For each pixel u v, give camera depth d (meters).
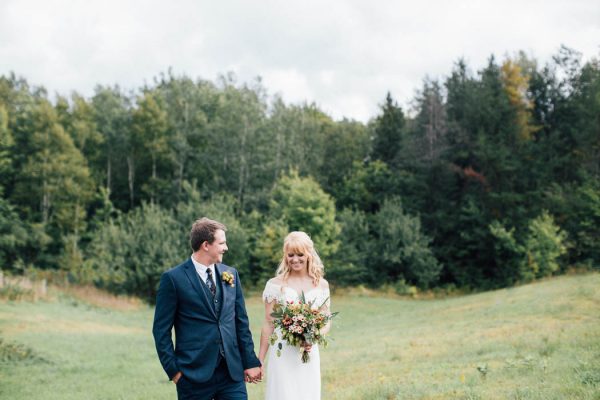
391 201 45.72
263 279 40.88
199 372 4.65
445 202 46.91
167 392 9.51
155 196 53.34
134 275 36.69
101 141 54.09
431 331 15.91
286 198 43.12
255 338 20.28
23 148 51.06
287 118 57.38
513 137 47.09
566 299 16.92
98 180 53.41
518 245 39.88
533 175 45.38
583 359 8.10
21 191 48.75
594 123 46.03
